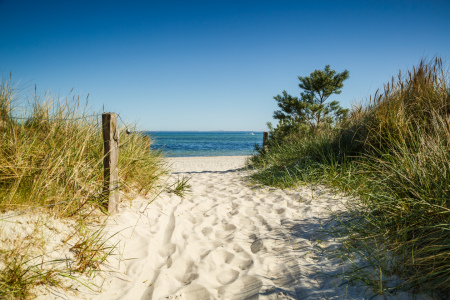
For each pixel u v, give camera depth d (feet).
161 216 12.38
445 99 14.40
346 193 13.73
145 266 8.59
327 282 7.31
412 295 6.16
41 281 6.43
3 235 7.00
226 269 8.71
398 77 16.99
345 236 9.28
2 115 10.87
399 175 9.56
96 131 13.35
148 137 17.99
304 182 16.74
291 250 9.34
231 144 150.41
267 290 7.34
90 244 7.96
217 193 17.39
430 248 6.79
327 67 36.68
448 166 8.42
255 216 12.92
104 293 7.08
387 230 8.23
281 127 32.99
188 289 7.64
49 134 10.64
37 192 8.79
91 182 10.59
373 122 16.10
